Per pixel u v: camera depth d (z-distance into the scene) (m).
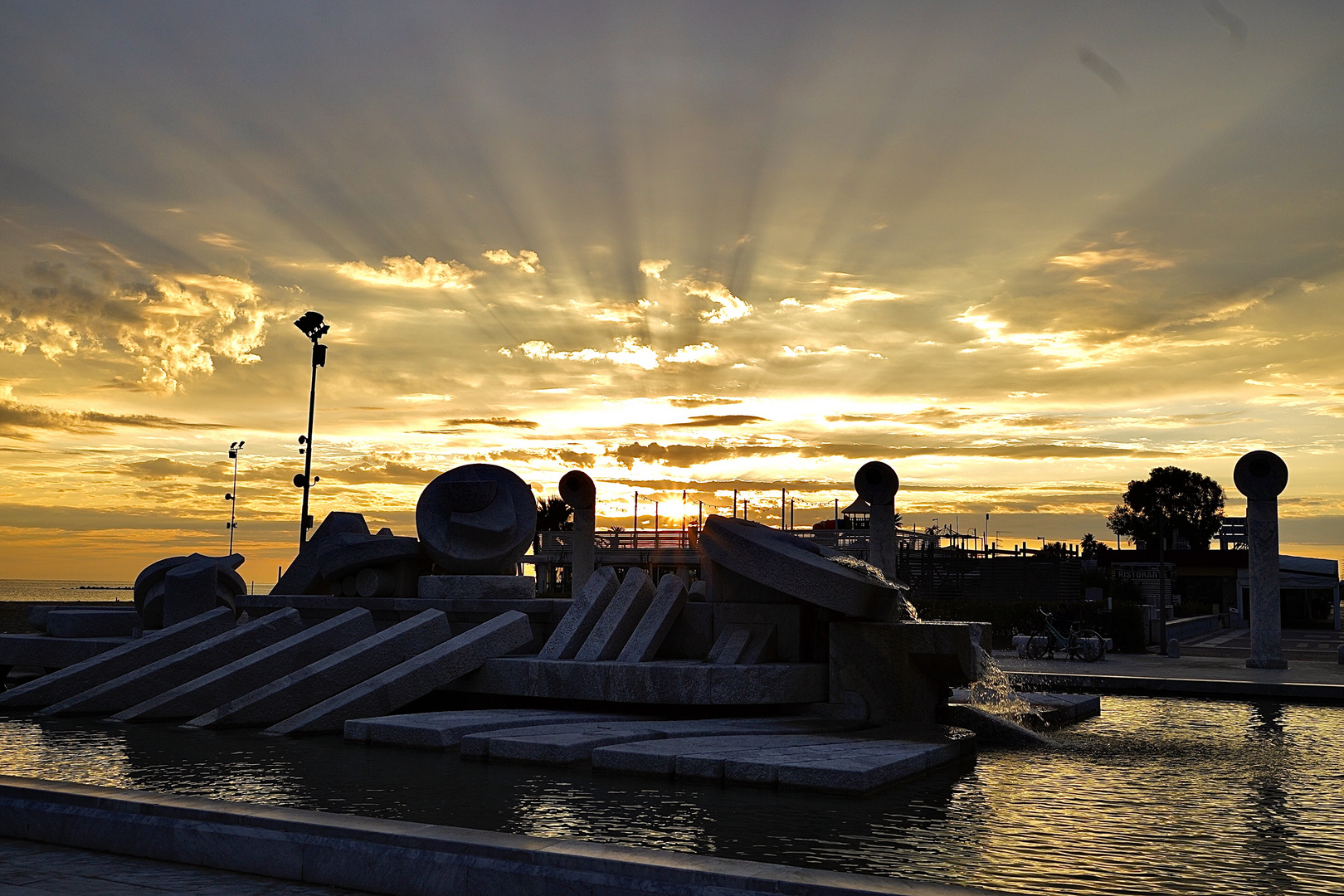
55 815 7.13
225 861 6.43
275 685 14.45
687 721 13.45
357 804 8.94
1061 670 23.92
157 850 6.70
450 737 11.97
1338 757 12.30
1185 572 65.25
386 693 14.14
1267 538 25.55
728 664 14.70
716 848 7.50
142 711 14.61
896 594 15.48
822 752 10.77
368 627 16.52
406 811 8.67
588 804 8.99
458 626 18.25
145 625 22.41
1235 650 33.94
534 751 11.07
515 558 19.72
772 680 14.23
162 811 6.81
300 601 20.25
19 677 21.03
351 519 22.70
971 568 44.75
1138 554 66.06
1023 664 25.98
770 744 11.42
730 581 16.17
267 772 10.57
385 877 5.89
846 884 5.03
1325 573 63.59
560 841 5.85
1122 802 9.43
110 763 11.09
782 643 15.42
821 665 14.98
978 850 7.54
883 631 14.43
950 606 35.03
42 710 15.38
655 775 10.35
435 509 19.36
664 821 8.38
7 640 19.92
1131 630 32.72
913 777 10.57
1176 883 6.75
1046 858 7.35
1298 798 9.69
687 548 37.28
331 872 6.06
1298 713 17.23
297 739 12.91
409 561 19.72
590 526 23.97
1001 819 8.64
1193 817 8.79
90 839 6.96
